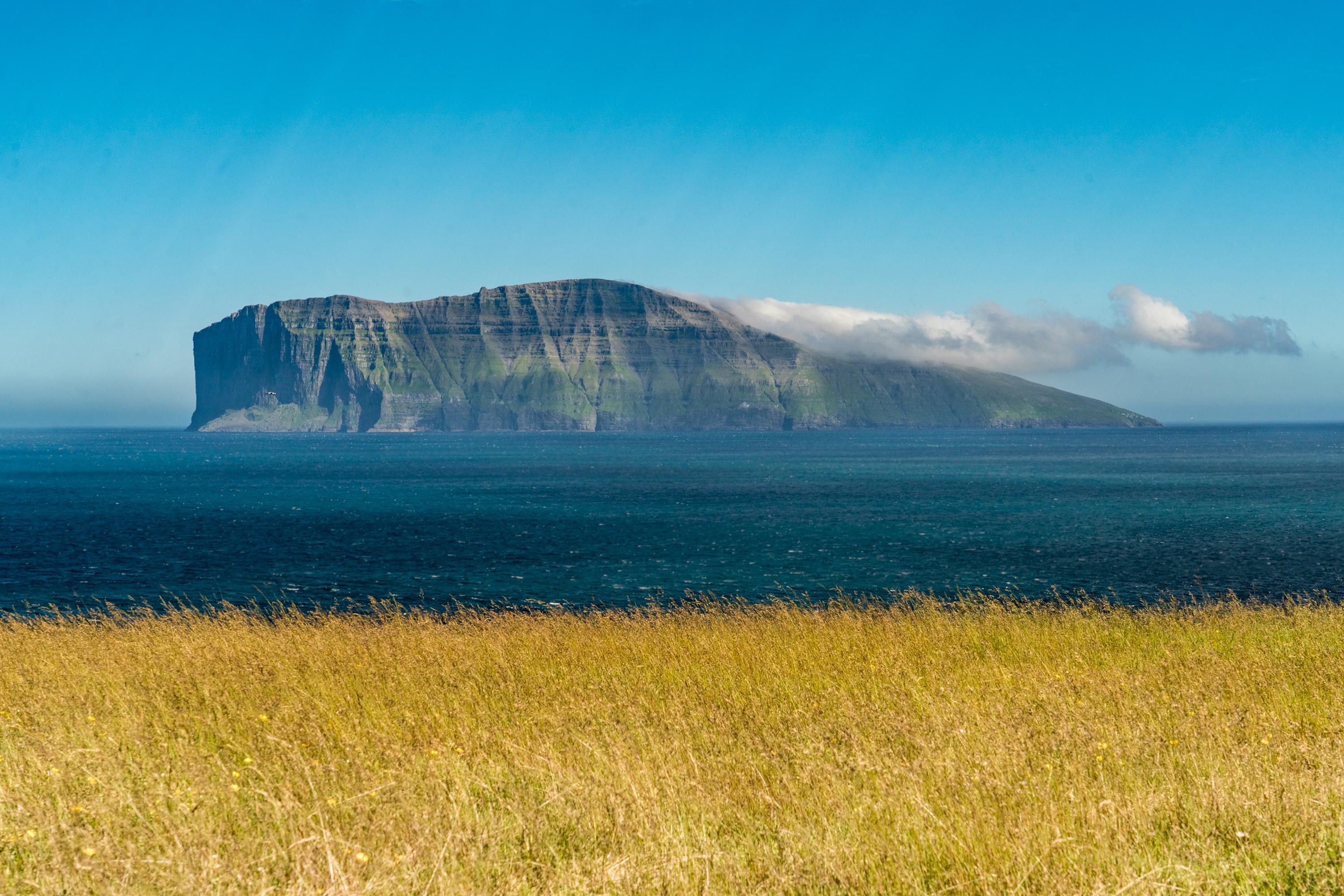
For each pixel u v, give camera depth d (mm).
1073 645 14930
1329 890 4758
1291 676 11180
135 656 13914
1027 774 6492
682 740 7910
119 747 7754
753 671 12086
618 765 6715
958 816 5637
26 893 4812
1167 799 5992
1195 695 9570
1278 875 4875
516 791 6383
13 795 6336
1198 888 4719
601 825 5676
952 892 4785
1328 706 9297
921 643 14938
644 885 4777
